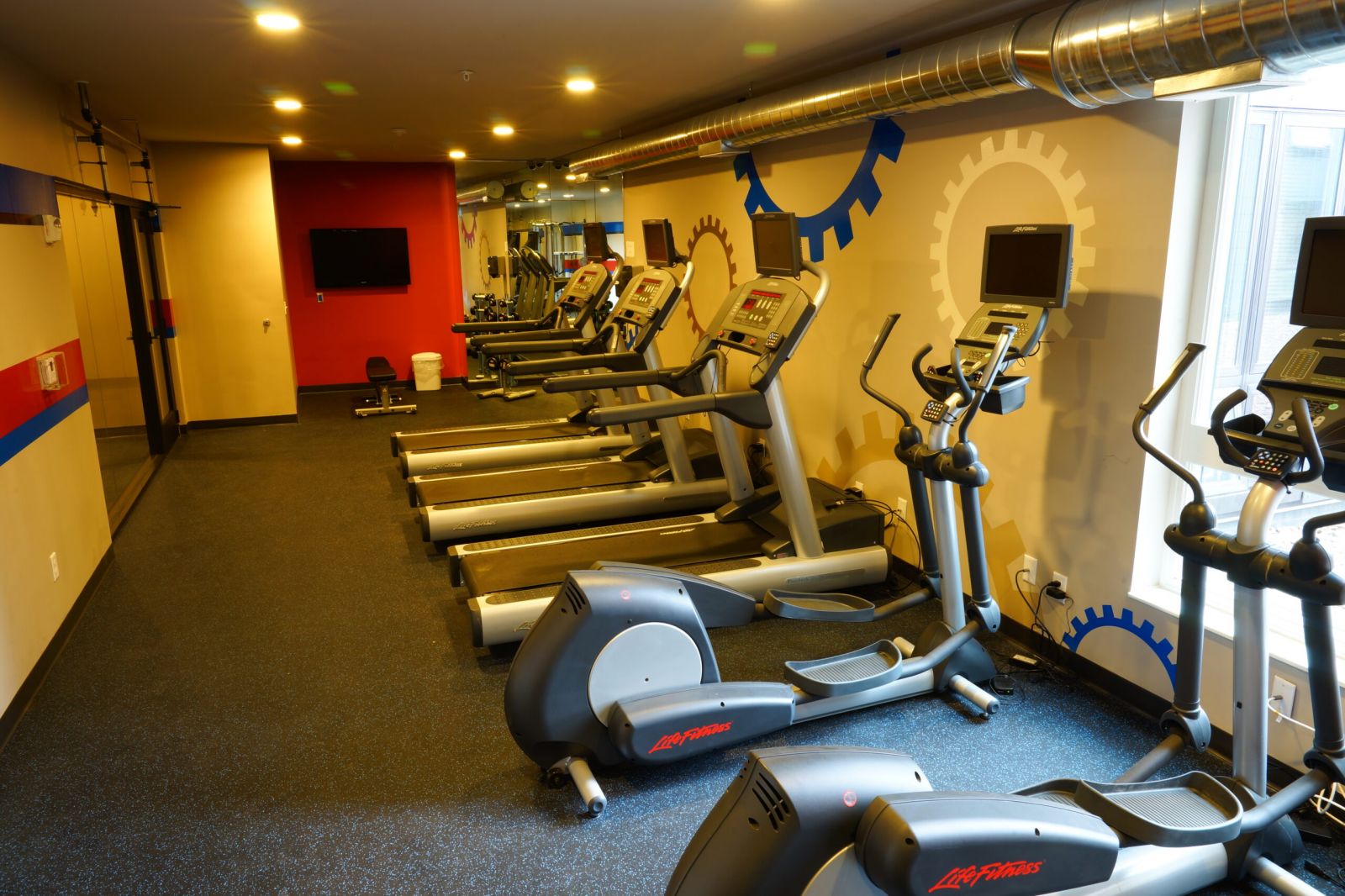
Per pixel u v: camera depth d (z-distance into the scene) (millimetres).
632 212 7738
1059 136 3230
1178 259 2877
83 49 3844
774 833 1717
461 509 4797
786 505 4008
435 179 10047
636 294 5340
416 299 10273
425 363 10008
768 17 3457
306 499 5859
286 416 8328
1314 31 2070
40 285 3803
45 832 2541
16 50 3801
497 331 6590
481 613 3488
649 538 4367
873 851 1657
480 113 5980
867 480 4656
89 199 5168
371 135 7215
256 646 3729
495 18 3449
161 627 3906
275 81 4730
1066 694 3268
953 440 3934
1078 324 3232
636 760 2641
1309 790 2168
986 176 3605
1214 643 2832
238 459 6961
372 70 4457
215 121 6281
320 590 4324
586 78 4746
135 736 3039
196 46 3867
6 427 3227
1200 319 2908
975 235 3695
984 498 3809
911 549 4328
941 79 3262
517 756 2932
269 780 2793
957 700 3227
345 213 9859
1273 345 3031
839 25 3611
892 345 4316
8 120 3645
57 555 3732
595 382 3969
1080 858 1806
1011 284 3068
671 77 4738
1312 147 2824
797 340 3703
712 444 6008
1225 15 2225
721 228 6078
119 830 2549
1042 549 3516
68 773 2826
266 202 7879
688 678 2799
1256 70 2238
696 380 4340
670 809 2637
